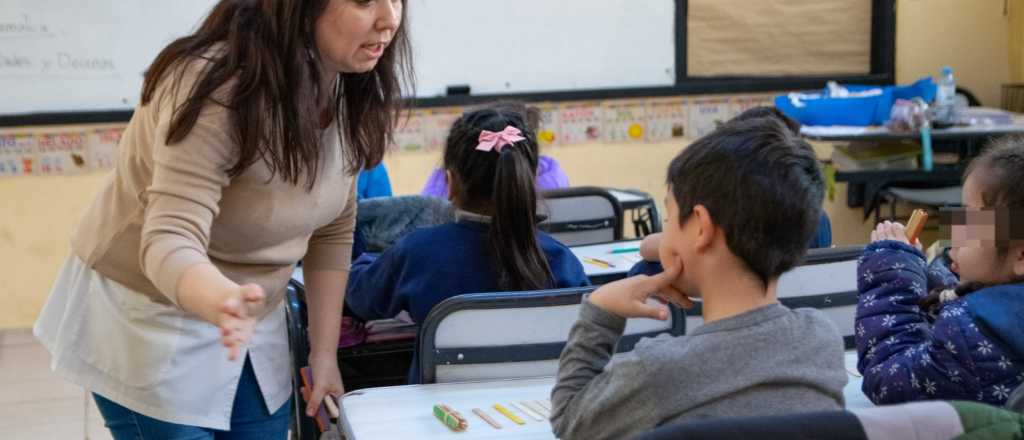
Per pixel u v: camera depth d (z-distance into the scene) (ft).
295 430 6.47
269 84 4.32
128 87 14.11
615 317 3.79
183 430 4.99
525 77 15.70
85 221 5.00
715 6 16.14
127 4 13.91
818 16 16.42
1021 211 4.28
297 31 4.35
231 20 4.46
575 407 3.69
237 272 4.95
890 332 4.66
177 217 4.24
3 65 13.60
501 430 4.63
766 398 3.37
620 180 16.29
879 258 4.87
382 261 6.40
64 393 11.92
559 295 5.41
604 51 15.90
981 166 4.45
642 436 2.69
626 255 8.87
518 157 6.00
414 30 15.10
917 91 14.94
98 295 4.96
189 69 4.36
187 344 4.90
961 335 4.24
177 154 4.28
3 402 11.60
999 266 4.37
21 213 14.11
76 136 14.05
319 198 4.97
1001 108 16.87
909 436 2.72
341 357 7.23
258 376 5.23
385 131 5.16
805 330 3.50
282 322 5.43
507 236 6.02
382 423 4.75
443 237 6.16
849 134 13.93
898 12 16.56
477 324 5.40
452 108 15.39
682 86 16.12
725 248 3.50
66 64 13.82
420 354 5.42
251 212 4.71
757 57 16.40
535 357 5.50
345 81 4.97
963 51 16.79
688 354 3.43
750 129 3.60
